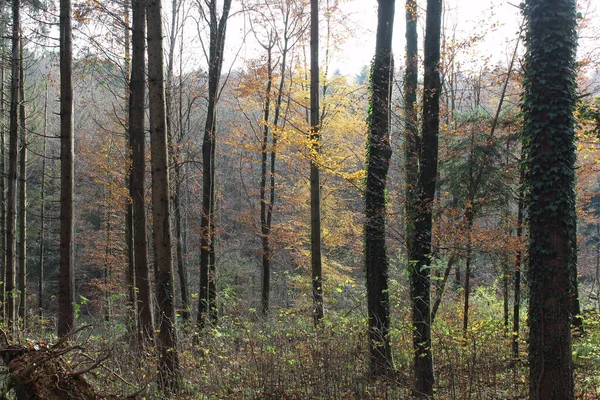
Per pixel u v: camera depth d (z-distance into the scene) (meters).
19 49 13.81
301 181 18.42
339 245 19.81
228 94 16.67
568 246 6.75
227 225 26.50
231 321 10.58
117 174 15.61
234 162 28.09
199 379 7.37
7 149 19.77
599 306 14.52
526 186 7.21
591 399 7.34
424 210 8.62
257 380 7.24
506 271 11.02
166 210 7.33
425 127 8.80
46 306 27.95
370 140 9.91
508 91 11.41
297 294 19.42
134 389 5.71
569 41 6.78
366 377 7.73
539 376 6.70
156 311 8.40
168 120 14.90
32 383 4.11
